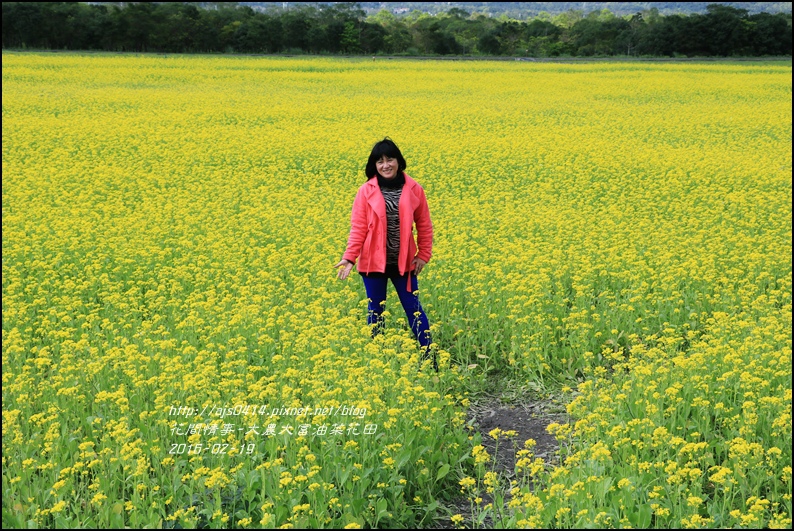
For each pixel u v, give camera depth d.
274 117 22.36
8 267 8.22
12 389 5.09
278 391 5.48
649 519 4.05
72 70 34.97
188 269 8.20
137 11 55.69
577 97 28.98
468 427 5.52
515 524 4.11
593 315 6.91
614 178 14.02
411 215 6.28
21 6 55.06
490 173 14.33
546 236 9.63
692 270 7.78
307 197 12.05
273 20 60.12
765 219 10.75
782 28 58.59
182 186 13.14
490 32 71.38
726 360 5.51
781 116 22.86
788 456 4.66
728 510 4.31
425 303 7.38
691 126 21.17
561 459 4.95
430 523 4.40
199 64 40.47
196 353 6.07
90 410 5.33
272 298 7.33
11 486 4.29
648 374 5.40
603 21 70.62
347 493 4.36
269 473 4.47
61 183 12.79
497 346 6.81
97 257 8.65
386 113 23.31
